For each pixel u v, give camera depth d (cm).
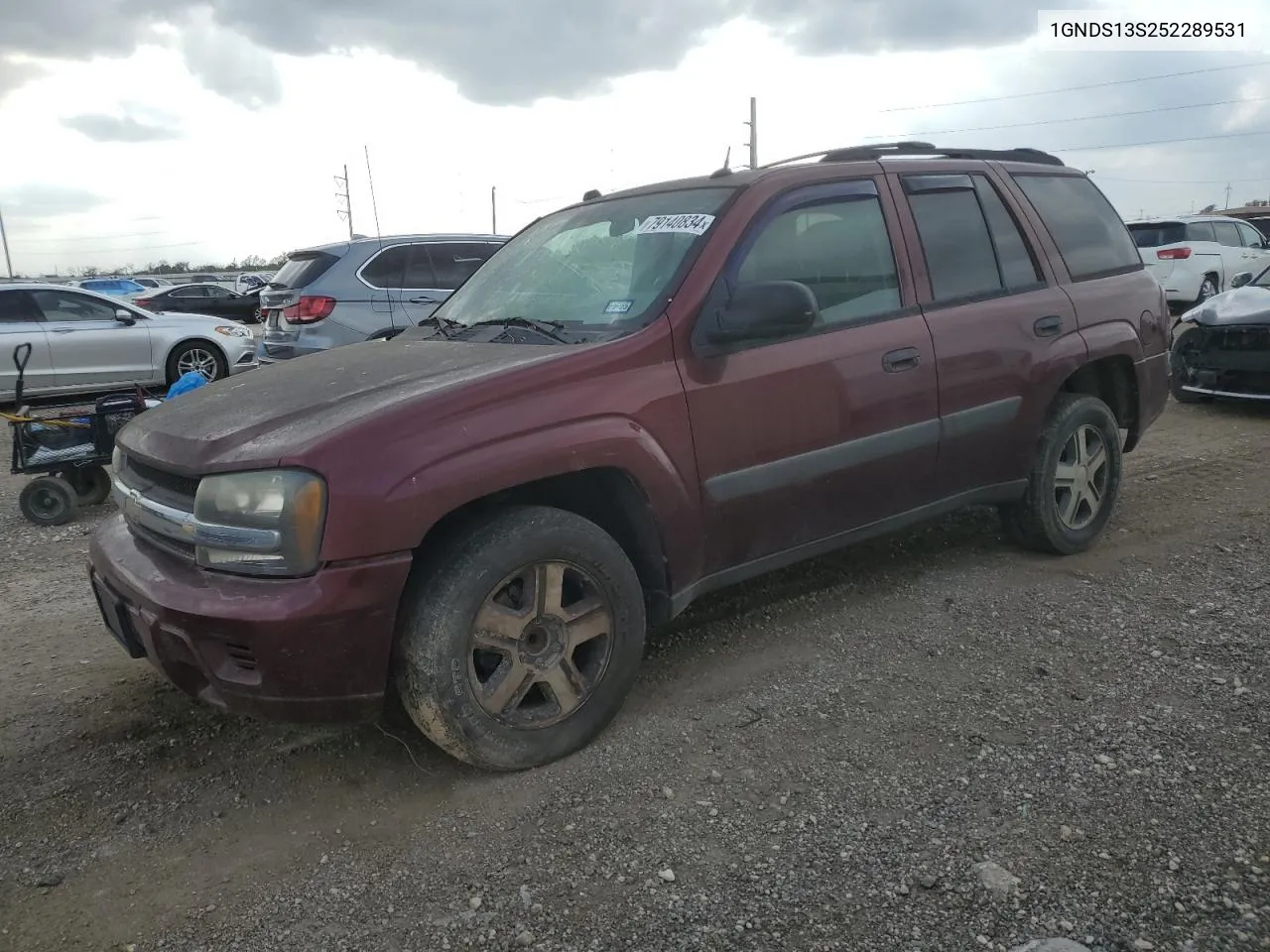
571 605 307
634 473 308
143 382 1205
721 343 329
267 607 257
